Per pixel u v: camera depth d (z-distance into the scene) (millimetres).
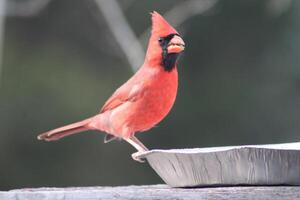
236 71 14273
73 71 14078
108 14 12500
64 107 13820
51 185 14211
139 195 4773
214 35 14133
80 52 14336
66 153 14188
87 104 13828
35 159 14133
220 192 4777
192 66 14289
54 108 13844
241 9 14000
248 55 14195
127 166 14289
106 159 14258
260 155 4945
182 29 13672
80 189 5109
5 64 14031
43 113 13844
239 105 14273
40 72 14062
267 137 14195
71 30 14453
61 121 13805
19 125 13875
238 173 5000
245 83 14242
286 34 13906
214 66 14297
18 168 14117
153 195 4773
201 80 14297
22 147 14008
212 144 14312
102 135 14164
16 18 14555
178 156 5043
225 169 5004
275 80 14156
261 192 4797
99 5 12555
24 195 4734
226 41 14180
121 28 12438
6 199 4738
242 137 14297
